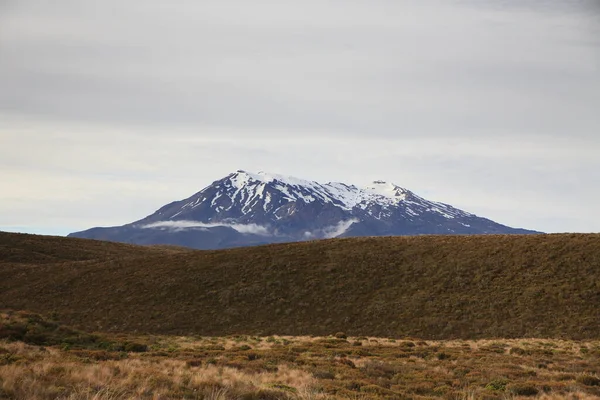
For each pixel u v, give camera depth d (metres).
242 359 30.67
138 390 15.48
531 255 78.12
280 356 32.62
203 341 50.84
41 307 72.00
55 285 79.75
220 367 24.97
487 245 84.69
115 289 76.94
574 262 73.94
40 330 36.47
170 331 63.28
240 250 93.44
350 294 72.81
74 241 126.62
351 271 79.81
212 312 69.38
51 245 116.00
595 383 25.16
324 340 49.28
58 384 15.60
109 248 125.75
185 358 30.19
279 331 63.06
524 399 19.92
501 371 28.00
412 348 42.75
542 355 39.09
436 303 67.69
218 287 76.69
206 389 16.27
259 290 75.00
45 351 28.22
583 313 61.16
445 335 59.62
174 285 77.56
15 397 13.30
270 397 16.52
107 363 24.09
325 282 76.69
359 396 18.50
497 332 58.97
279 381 21.30
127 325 65.00
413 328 62.12
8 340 32.84
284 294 73.94
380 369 28.06
